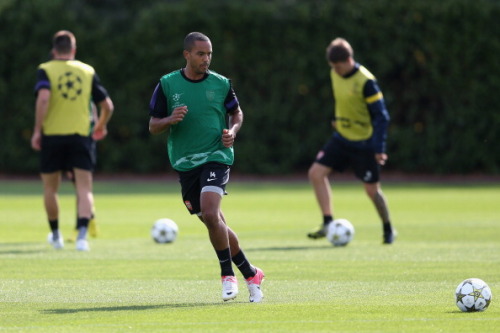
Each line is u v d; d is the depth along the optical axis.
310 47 111.38
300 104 112.56
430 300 30.00
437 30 109.44
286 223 62.84
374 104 48.31
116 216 68.06
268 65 111.94
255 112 112.50
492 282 34.62
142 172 116.31
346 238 48.47
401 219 64.88
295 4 111.94
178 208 74.81
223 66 111.69
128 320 26.27
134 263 41.16
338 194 89.94
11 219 65.62
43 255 44.25
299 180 110.88
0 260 42.22
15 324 25.73
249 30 111.75
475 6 109.19
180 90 30.08
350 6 110.50
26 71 112.06
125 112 112.69
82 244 46.62
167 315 27.08
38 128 46.53
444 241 50.81
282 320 26.09
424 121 111.94
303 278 36.00
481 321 25.81
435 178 111.44
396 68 111.44
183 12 111.44
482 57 109.75
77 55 111.50
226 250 29.44
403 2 109.69
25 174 117.31
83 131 47.06
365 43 110.44
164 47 111.81
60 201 82.44
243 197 86.44
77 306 29.11
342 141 49.56
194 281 35.41
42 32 111.50
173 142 30.47
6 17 111.81
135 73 112.38
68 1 116.25
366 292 32.06
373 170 49.00
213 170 29.78
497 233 55.12
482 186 100.25
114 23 113.44
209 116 30.14
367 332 24.27
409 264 40.47
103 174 116.00
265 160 113.38
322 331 24.39
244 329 24.72
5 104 112.88
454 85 110.19
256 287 29.81
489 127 110.31
